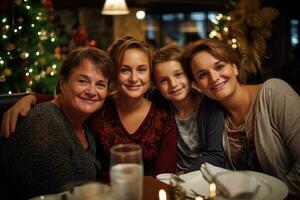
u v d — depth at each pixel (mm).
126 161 1020
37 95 1773
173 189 1239
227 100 1856
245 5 2193
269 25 2209
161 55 1979
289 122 1696
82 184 1200
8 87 3588
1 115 1938
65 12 7660
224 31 3463
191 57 1869
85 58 1527
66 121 1559
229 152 1904
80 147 1548
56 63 3895
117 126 1919
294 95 1760
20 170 1447
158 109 1983
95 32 7621
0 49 3484
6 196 1522
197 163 1856
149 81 1965
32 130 1471
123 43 1883
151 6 8023
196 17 10703
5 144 1490
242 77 1971
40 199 1200
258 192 1249
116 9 4707
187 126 2033
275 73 6285
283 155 1747
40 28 3754
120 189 1013
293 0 6723
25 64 3660
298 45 6293
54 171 1470
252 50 2168
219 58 1799
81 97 1532
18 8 3582
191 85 2029
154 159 1931
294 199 1276
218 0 8086
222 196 1097
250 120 1832
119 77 1872
